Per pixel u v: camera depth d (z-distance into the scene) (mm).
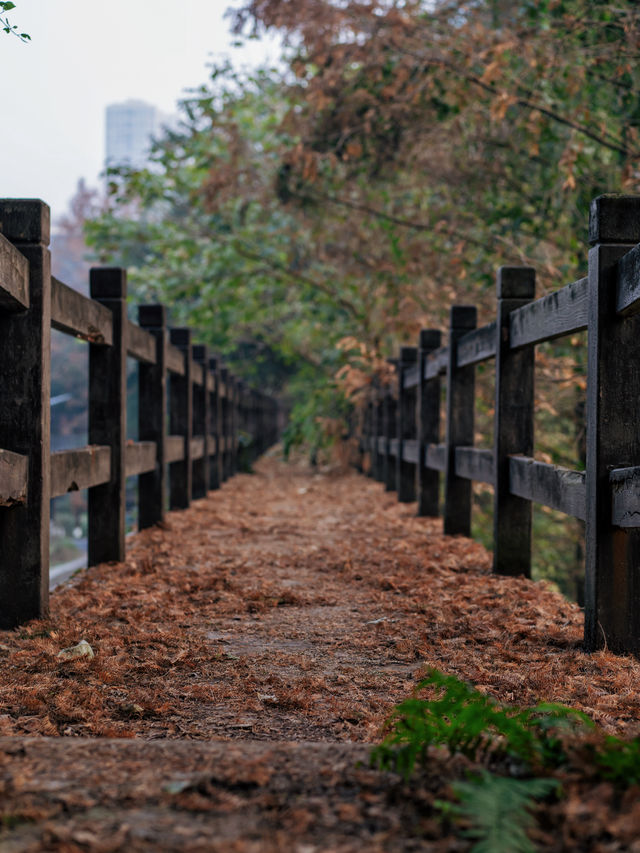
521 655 3688
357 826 1586
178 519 8789
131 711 2947
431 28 9289
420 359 9234
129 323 6340
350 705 3057
